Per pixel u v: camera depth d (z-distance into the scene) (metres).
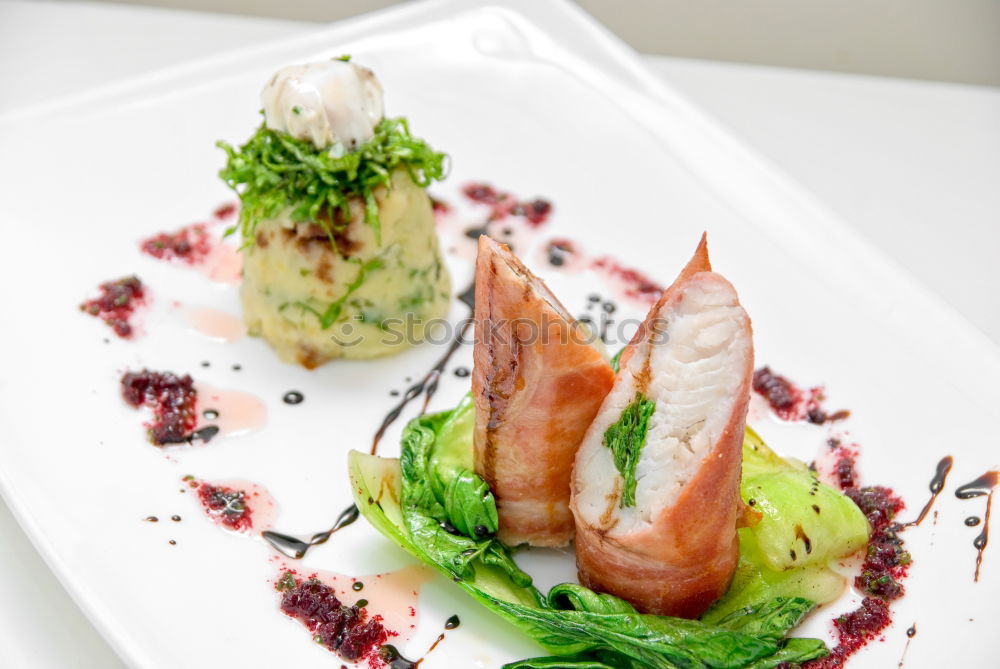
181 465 0.47
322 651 0.42
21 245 0.53
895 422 0.48
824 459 0.48
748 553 0.43
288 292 0.50
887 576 0.43
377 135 0.50
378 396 0.51
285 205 0.49
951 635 0.42
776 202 0.56
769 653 0.41
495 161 0.59
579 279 0.55
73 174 0.56
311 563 0.45
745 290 0.53
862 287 0.52
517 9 0.62
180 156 0.58
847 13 0.68
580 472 0.42
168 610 0.42
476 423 0.43
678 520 0.40
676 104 0.59
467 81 0.61
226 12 0.70
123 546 0.44
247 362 0.51
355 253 0.50
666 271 0.55
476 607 0.44
